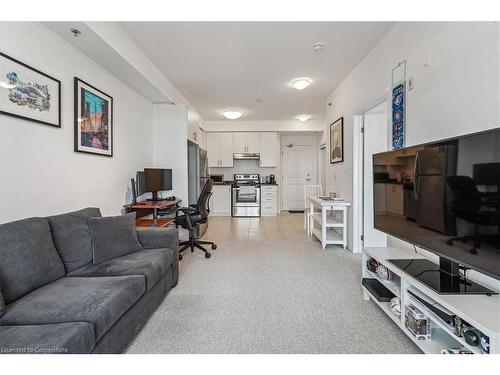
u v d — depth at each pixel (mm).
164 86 3881
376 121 3539
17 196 1897
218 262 3270
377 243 3564
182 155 4301
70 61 2412
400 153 1995
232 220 6465
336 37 2783
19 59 1885
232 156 7246
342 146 4062
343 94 4027
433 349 1440
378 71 2889
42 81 2086
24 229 1614
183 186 4293
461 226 1410
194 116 4949
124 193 3410
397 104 2498
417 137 2186
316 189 5402
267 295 2355
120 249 2211
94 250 2098
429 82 2033
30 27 1975
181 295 2359
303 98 5023
